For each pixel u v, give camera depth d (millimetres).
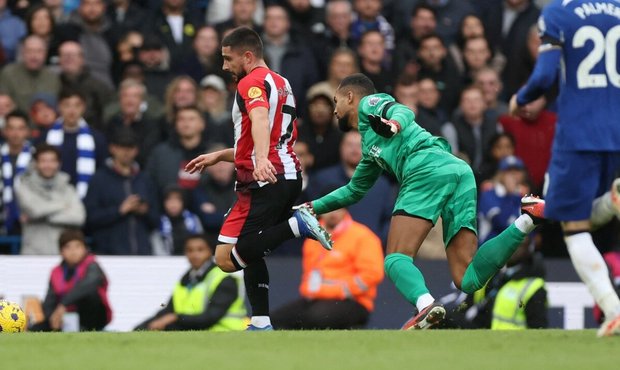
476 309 34875
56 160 37688
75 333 22688
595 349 19297
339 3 44812
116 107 41875
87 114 41500
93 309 35812
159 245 38000
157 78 42906
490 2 47188
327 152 39406
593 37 21141
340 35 44781
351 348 19562
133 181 38188
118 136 37875
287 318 35656
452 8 46938
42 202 37406
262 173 23297
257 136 23484
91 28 43781
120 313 36500
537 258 34719
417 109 41656
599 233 36625
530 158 39938
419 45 44969
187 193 38438
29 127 40844
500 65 46188
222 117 41031
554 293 37719
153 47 43031
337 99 25047
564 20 21188
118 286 36594
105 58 43719
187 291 34719
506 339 20797
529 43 45531
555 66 21172
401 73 44031
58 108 40281
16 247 37906
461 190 23766
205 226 38125
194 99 41031
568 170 21109
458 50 45438
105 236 37688
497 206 37406
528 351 19125
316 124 39531
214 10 46219
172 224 38000
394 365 17594
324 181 37781
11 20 44406
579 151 21047
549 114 40344
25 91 41625
